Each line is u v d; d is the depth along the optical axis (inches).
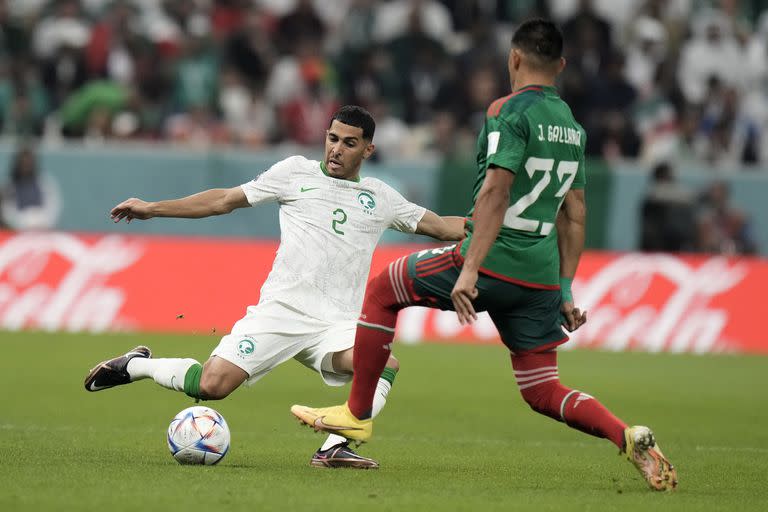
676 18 3235.7
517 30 889.5
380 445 1178.0
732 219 2625.5
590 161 2728.8
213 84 2859.3
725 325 2405.3
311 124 2829.7
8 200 2519.7
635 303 2393.0
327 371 981.2
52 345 2050.9
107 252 2335.1
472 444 1210.0
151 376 987.9
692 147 2913.4
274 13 3174.2
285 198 1004.6
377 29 3065.9
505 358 2138.3
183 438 957.8
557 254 895.7
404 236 2534.5
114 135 2687.0
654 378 1941.4
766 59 3213.6
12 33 2962.6
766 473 1035.3
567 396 885.2
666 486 861.2
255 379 980.6
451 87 2878.9
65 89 2854.3
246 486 853.2
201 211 990.4
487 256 867.4
